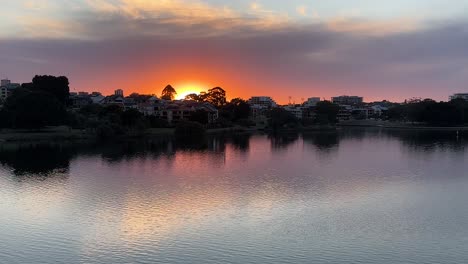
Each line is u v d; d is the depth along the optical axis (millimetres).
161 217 52656
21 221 51656
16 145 131000
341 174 82062
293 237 45406
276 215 53250
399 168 89875
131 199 61781
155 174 82438
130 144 139625
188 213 54250
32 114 147625
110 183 73375
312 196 63125
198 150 124688
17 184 72750
